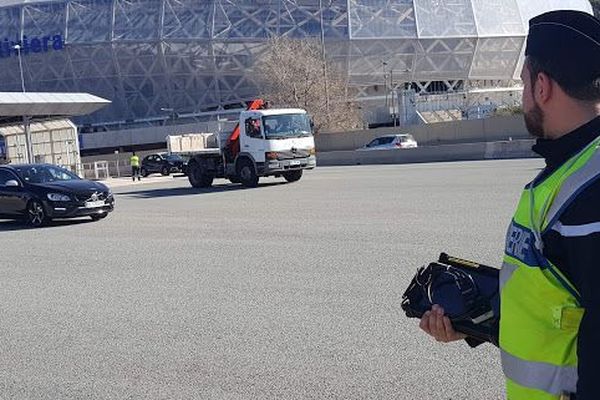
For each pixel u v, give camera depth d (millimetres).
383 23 80375
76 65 81500
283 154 27156
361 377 5781
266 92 72500
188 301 8805
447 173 28344
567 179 2045
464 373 5730
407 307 2711
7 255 13938
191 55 79438
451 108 74688
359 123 70562
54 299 9461
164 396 5664
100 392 5848
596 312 1887
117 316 8297
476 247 11039
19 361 6812
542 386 2088
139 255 12742
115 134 80188
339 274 9781
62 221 20125
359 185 25344
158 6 80562
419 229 13367
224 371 6145
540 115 2199
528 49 2242
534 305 2105
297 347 6656
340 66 79812
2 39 81688
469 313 2480
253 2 79938
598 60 2082
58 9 81812
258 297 8758
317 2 79812
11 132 53719
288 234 14023
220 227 15953
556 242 2045
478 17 82688
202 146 31125
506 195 18094
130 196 28469
